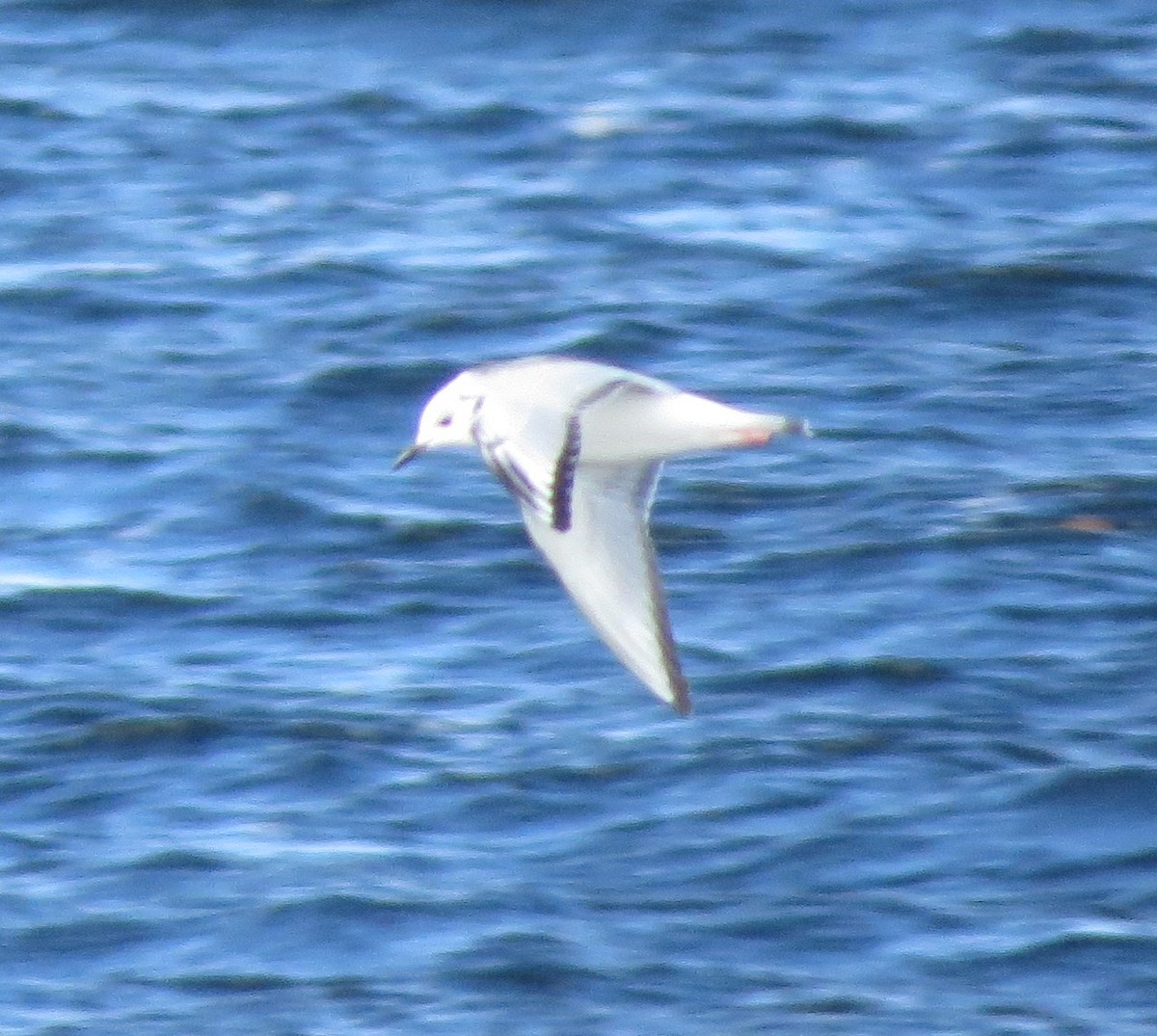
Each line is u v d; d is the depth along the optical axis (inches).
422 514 1683.1
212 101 2623.0
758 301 2107.5
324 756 1343.5
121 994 1154.7
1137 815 1273.4
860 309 2101.4
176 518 1688.0
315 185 2405.3
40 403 1879.9
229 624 1525.6
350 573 1595.7
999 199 2373.3
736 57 2748.5
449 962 1165.7
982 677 1437.0
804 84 2669.8
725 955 1171.3
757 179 2416.3
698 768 1326.3
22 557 1626.5
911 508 1676.9
